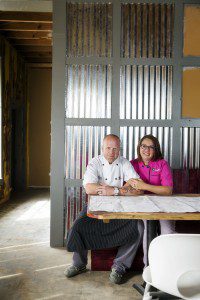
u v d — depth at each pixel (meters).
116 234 3.13
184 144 4.14
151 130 4.12
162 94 4.12
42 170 9.63
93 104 4.13
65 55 4.08
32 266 3.48
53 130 4.10
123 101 4.13
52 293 2.87
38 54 8.52
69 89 4.12
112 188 2.97
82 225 3.11
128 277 3.22
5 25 6.31
